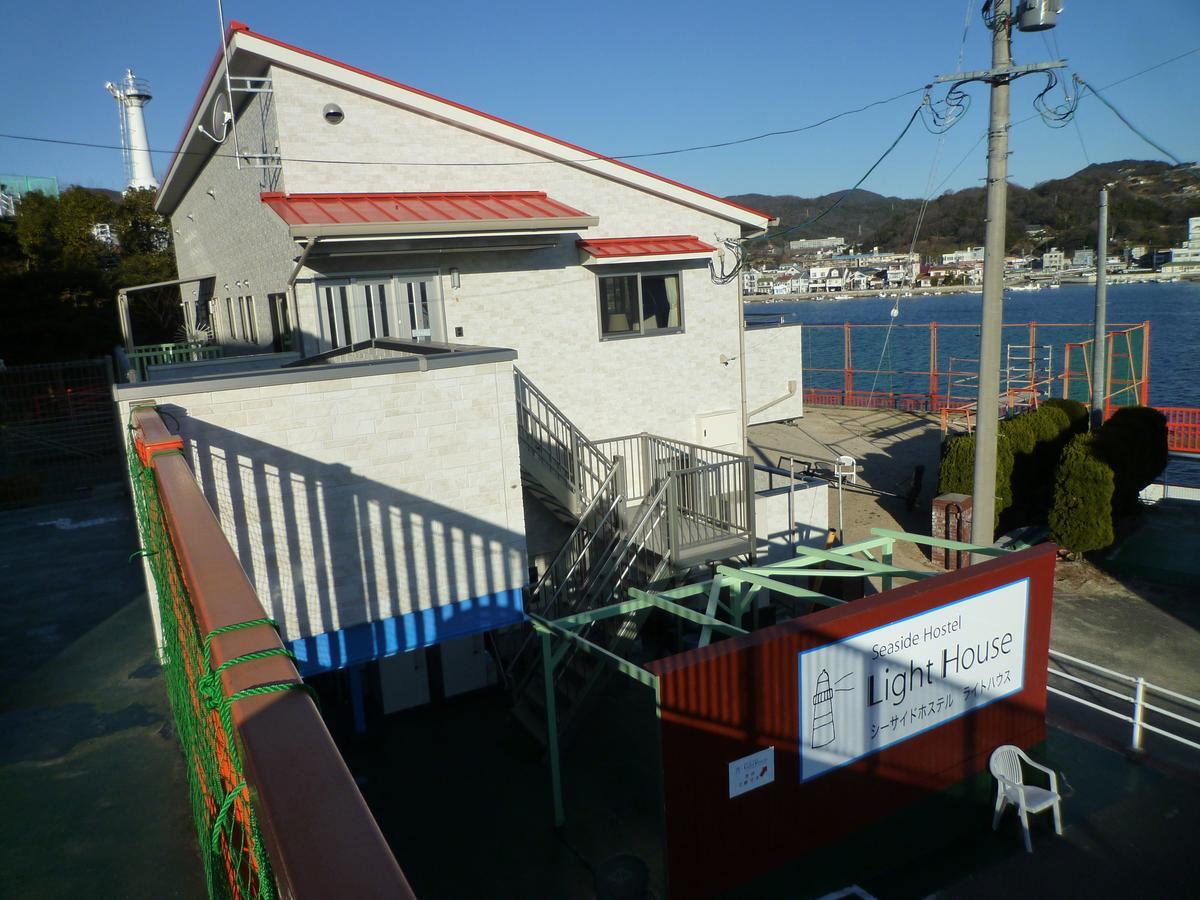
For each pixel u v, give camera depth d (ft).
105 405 58.39
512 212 46.78
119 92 210.38
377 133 47.39
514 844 32.09
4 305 99.81
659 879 29.60
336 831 3.92
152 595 17.52
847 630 28.35
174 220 88.84
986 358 43.45
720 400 57.88
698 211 56.85
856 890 28.71
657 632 48.16
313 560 28.25
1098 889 28.07
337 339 45.47
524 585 31.76
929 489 73.00
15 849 11.01
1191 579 53.88
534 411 51.01
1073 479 55.88
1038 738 35.06
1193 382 164.14
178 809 11.89
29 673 17.20
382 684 41.83
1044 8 39.17
